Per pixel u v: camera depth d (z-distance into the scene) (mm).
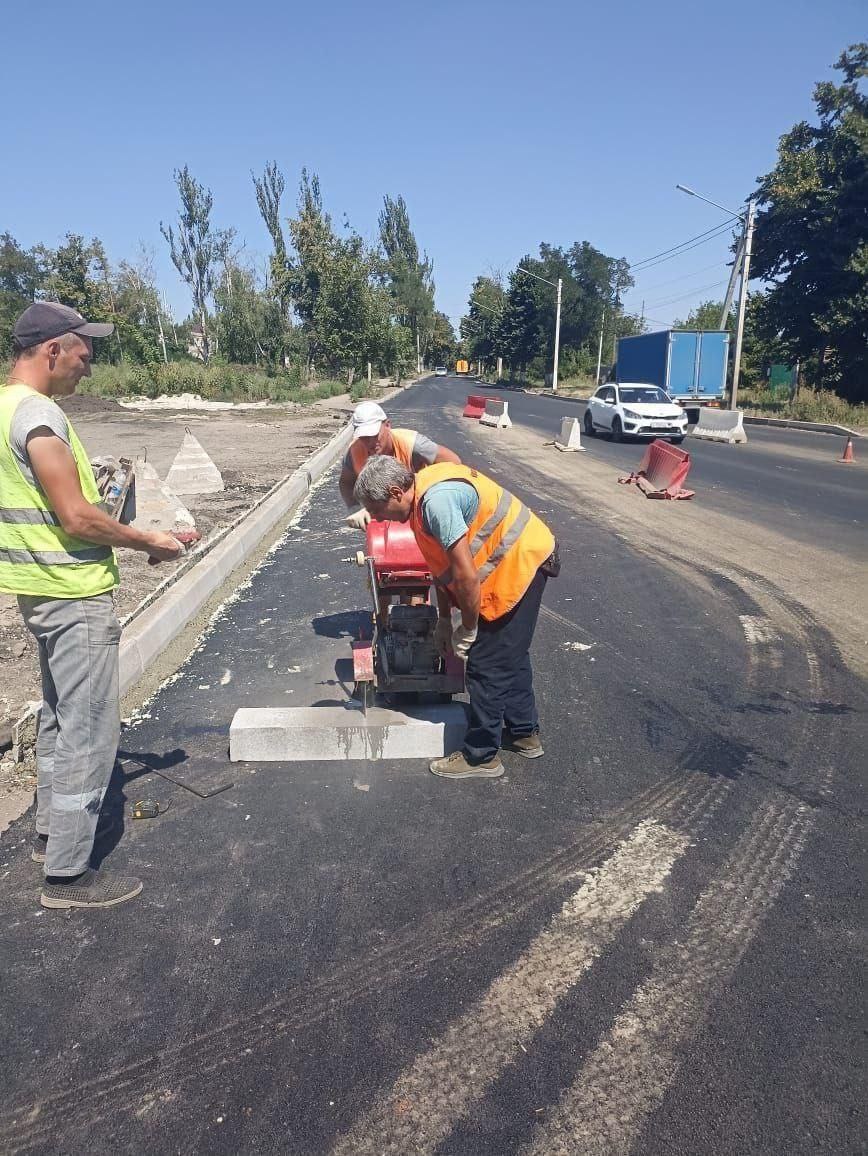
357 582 7211
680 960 2709
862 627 6051
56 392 2953
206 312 56625
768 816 3562
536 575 3588
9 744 4090
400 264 85062
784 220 28953
